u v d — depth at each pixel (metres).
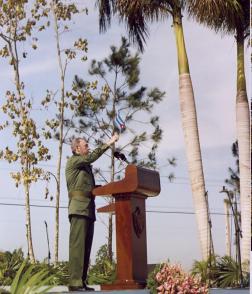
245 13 16.02
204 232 15.32
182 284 7.09
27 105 21.95
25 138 21.47
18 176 21.05
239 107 16.30
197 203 15.84
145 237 7.72
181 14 16.73
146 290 7.12
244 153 16.02
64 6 22.27
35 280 5.32
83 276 7.46
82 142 7.64
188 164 16.34
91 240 7.59
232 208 9.47
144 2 16.62
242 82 16.34
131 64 23.73
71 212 7.41
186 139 16.42
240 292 7.70
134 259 7.41
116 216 7.53
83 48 22.88
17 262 11.48
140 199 7.71
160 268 7.42
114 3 17.11
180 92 16.66
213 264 12.39
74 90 22.91
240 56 16.22
